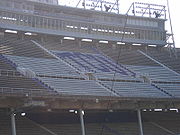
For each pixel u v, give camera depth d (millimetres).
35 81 37562
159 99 37500
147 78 48906
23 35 53625
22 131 33406
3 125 33562
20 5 53094
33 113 36875
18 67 40844
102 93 39625
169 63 57062
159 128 41688
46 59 46219
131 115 43031
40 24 53938
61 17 56125
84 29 57500
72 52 52156
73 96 32031
